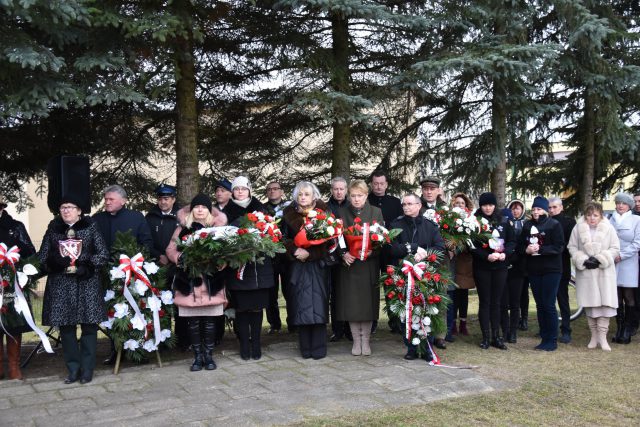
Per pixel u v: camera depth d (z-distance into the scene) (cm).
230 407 441
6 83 589
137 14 657
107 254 527
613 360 609
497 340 662
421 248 589
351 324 620
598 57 995
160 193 650
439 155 1170
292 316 589
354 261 602
